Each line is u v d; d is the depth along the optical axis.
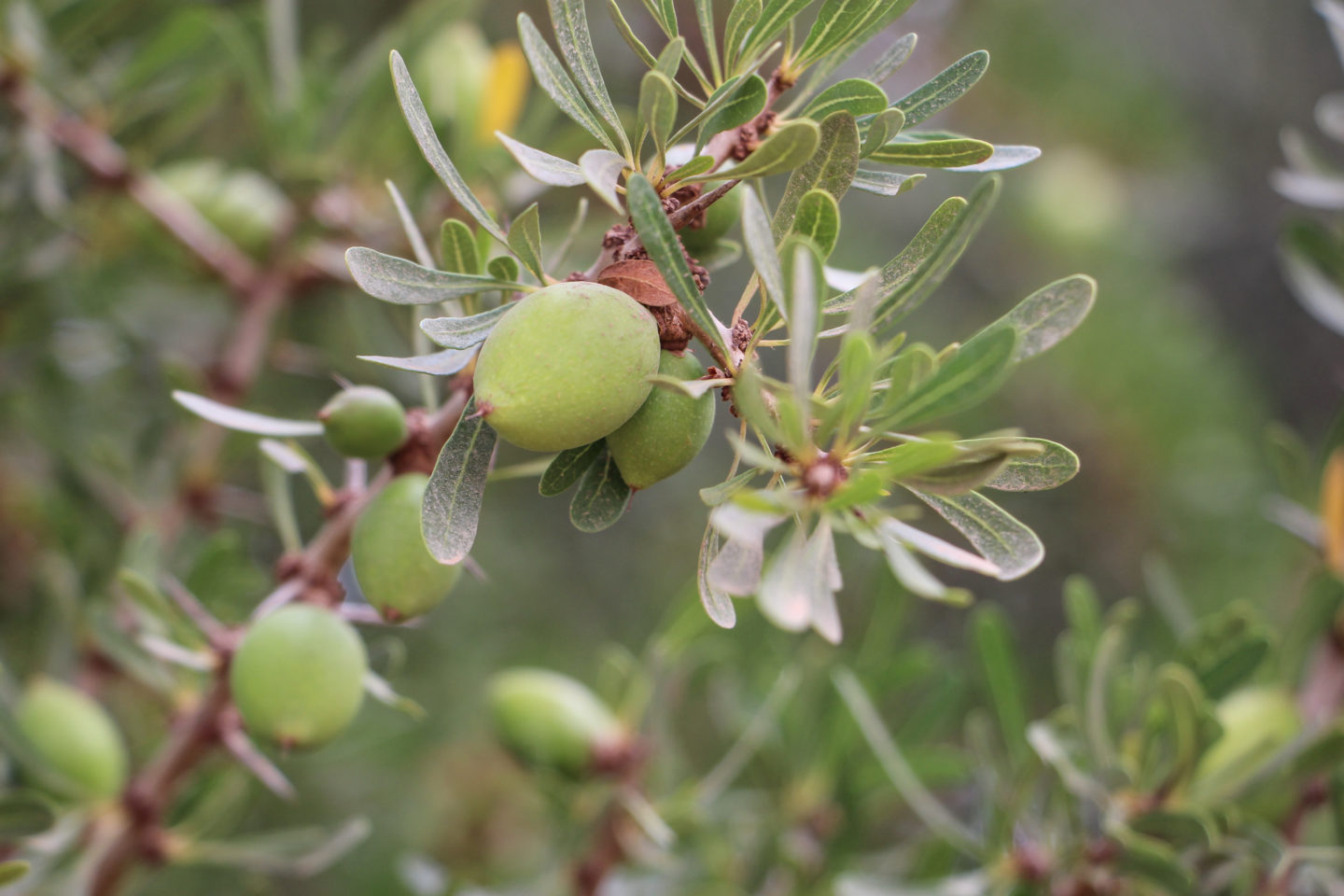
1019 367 1.05
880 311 0.51
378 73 0.72
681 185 0.50
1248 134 1.31
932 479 0.49
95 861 0.62
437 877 0.74
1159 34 1.29
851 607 0.96
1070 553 1.04
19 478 0.87
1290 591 0.90
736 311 0.51
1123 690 0.61
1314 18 1.28
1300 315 1.30
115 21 0.82
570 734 0.67
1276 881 0.62
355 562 0.54
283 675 0.54
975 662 0.63
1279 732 0.62
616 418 0.50
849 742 0.67
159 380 0.88
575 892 0.67
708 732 0.95
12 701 0.64
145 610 0.60
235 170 0.85
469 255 0.53
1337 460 0.64
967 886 0.61
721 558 0.48
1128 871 0.59
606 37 1.07
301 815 0.98
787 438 0.48
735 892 0.70
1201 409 1.04
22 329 0.84
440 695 1.03
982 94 1.29
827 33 0.51
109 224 0.85
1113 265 1.14
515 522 1.11
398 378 0.81
